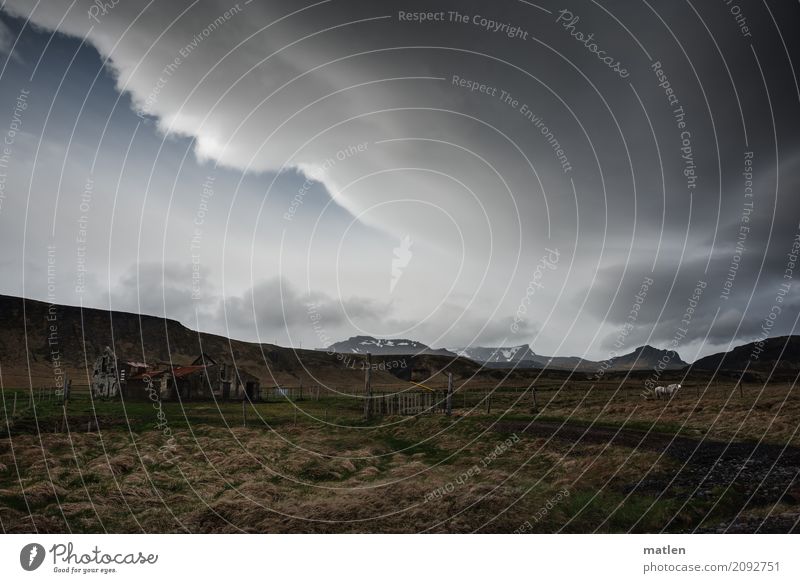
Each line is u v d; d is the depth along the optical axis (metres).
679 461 17.55
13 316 160.88
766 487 14.89
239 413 36.19
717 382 59.06
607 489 15.34
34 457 19.59
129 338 177.50
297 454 21.31
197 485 16.84
